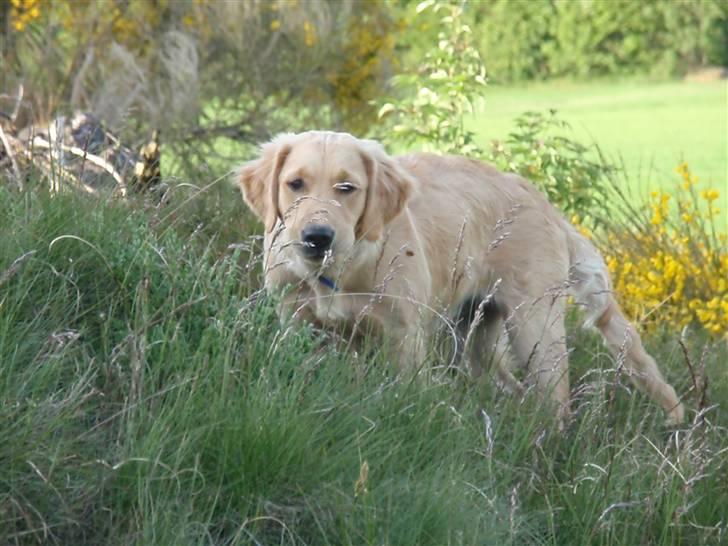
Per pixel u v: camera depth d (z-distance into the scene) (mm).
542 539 6824
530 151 14906
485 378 8297
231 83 17703
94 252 7602
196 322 7359
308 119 18375
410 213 9156
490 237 9898
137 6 17234
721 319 12297
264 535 6199
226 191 11648
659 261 13148
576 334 11055
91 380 6699
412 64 19453
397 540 6195
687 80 65000
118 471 6008
